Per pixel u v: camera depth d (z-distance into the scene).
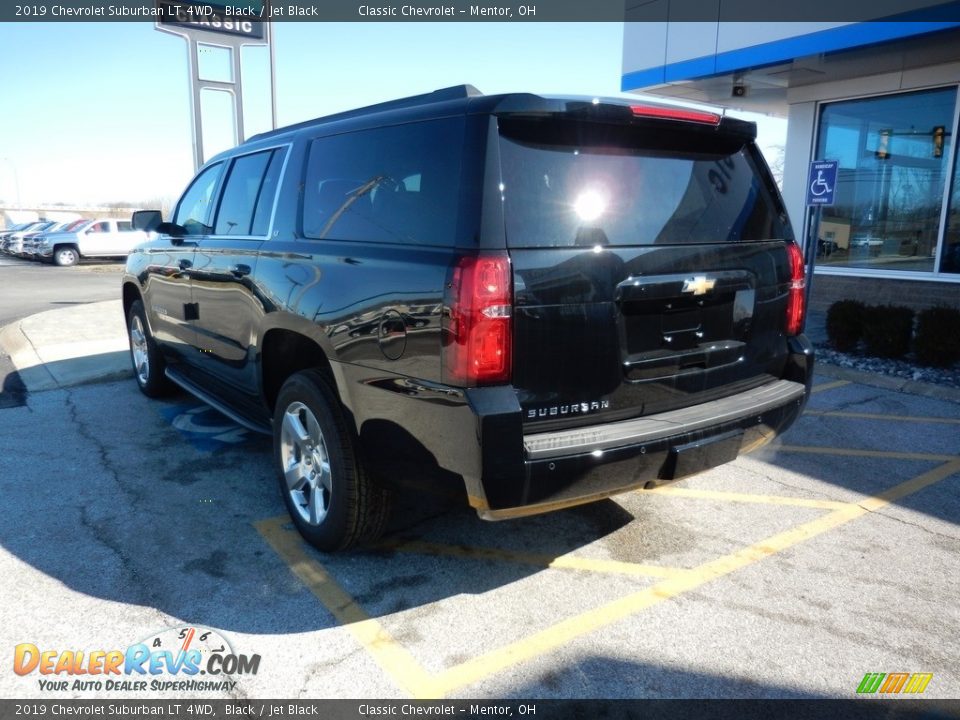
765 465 4.76
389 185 3.02
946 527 3.83
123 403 6.06
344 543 3.31
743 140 3.43
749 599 3.12
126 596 3.07
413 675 2.60
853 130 11.00
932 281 10.16
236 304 4.00
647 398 2.95
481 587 3.20
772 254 3.44
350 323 2.99
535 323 2.61
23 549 3.46
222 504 4.02
